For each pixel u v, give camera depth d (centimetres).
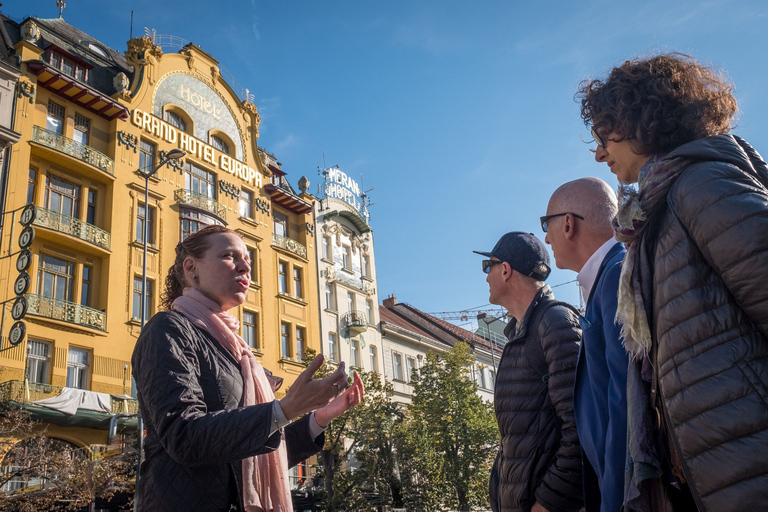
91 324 2273
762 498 134
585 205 261
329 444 2388
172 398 197
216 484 204
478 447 2795
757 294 137
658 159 172
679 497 174
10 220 2130
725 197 145
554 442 280
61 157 2350
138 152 2702
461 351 3016
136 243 2533
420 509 2427
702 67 186
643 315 171
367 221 4125
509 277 327
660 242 162
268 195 3400
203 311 238
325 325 3481
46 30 2698
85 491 1781
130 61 2905
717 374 144
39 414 1961
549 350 276
